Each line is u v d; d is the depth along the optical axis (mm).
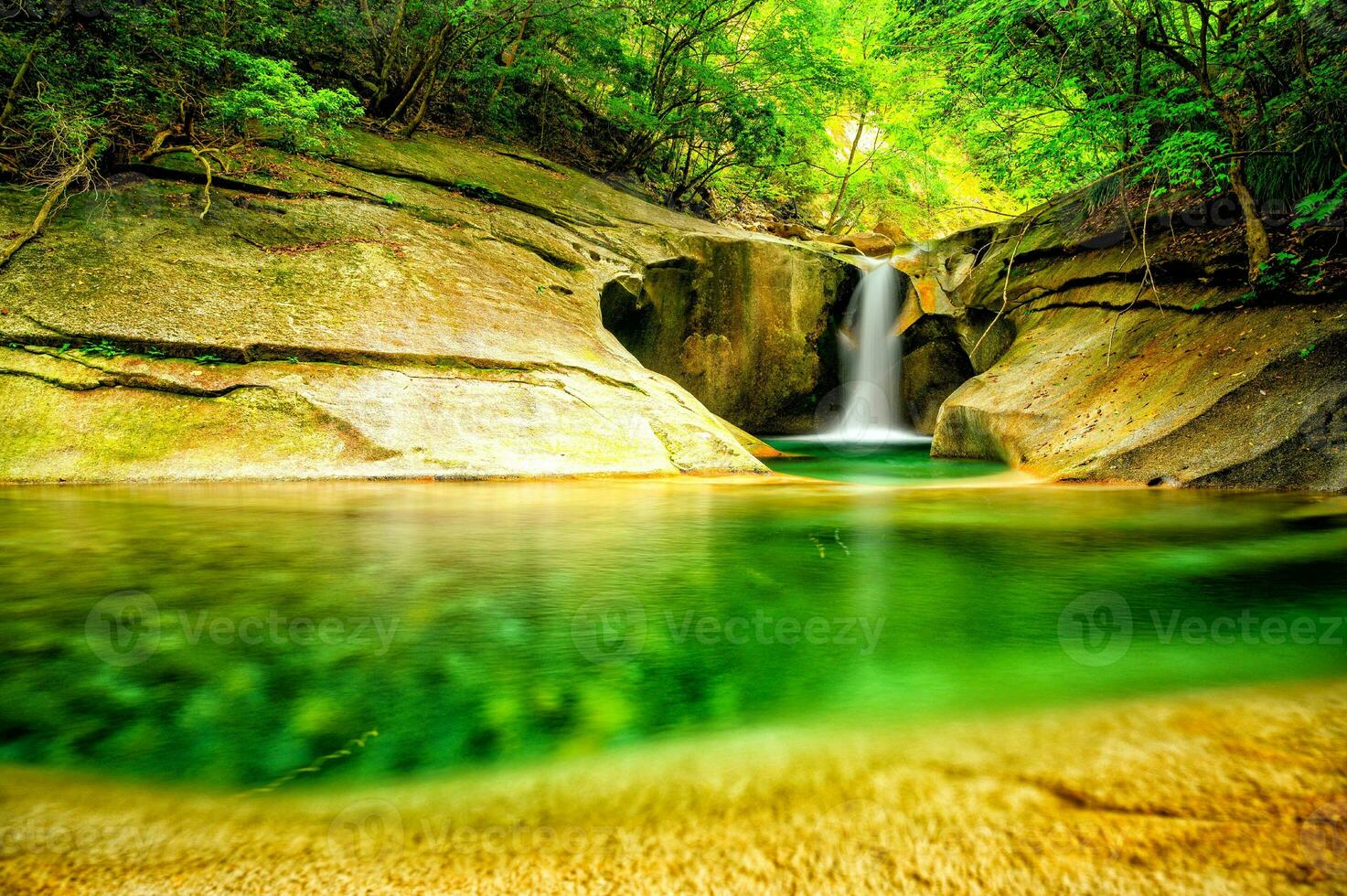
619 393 7547
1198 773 1408
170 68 8672
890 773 1430
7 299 6168
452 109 14602
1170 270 8242
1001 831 1209
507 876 1120
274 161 9500
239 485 5348
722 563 3311
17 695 1848
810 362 14508
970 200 25703
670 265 12578
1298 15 7125
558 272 10148
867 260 16234
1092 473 6191
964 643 2295
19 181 7684
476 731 1660
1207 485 5547
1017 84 9047
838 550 3609
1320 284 6473
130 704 1805
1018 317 11445
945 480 6977
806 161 20453
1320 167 7133
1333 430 5434
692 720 1717
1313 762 1456
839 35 17234
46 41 7801
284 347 6457
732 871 1119
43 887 1104
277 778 1461
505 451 6230
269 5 10297
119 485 5219
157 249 7301
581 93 17344
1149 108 7016
